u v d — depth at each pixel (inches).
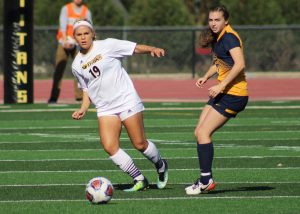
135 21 4837.6
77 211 1061.8
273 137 1910.7
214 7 1167.6
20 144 1811.0
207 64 4055.1
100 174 1391.5
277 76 4114.2
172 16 4815.5
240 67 1148.5
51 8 4862.2
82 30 1186.0
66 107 2625.5
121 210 1066.7
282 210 1062.4
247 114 2421.3
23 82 2721.5
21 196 1181.1
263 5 4795.8
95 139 1892.2
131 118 1200.8
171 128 2100.1
